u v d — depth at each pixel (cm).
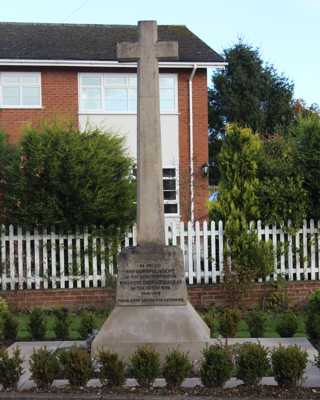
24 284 1405
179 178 2222
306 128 1426
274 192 1395
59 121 1561
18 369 761
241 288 1377
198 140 2259
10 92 2177
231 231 1391
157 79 898
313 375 797
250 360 743
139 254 882
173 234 1417
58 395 720
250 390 730
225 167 1419
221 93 4384
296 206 1398
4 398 717
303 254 1416
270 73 4447
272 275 1409
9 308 1368
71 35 2361
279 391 727
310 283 1408
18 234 1400
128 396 711
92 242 1407
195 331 852
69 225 1387
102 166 1368
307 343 989
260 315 1113
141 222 888
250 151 1411
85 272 1407
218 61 2236
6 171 1395
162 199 891
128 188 1404
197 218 2203
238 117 4331
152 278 879
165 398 703
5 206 1391
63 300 1394
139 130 891
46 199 1363
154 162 888
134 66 2216
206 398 704
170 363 744
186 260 1416
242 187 1409
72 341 1040
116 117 2220
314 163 1397
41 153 1357
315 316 1048
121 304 878
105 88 2217
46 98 2188
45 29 2394
